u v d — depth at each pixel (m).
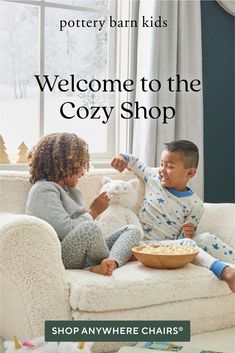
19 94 3.09
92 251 2.17
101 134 3.32
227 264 2.25
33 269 1.92
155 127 3.10
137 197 2.74
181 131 3.21
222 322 2.28
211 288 2.19
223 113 3.54
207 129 3.48
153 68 3.08
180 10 3.18
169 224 2.67
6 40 3.05
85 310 1.94
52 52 3.19
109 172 2.71
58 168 2.37
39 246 1.93
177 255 2.15
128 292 1.99
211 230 2.62
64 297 1.96
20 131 3.10
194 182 3.23
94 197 2.61
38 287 1.92
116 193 2.54
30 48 3.10
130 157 2.77
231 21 3.53
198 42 3.24
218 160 3.53
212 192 3.52
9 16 3.05
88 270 2.14
